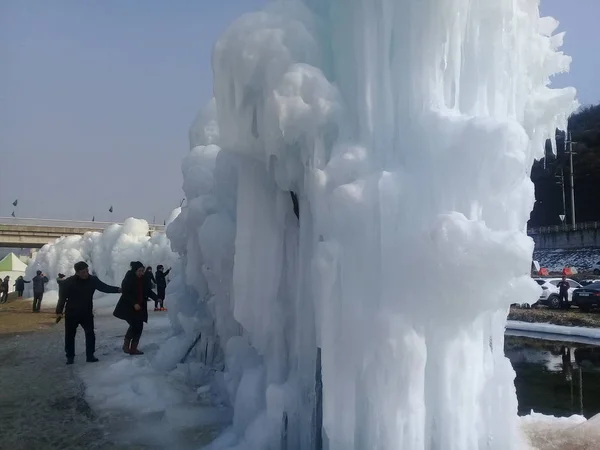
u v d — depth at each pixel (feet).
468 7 11.46
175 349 22.75
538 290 10.04
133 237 75.31
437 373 10.65
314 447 12.00
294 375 12.69
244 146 12.80
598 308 57.57
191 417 16.01
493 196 10.71
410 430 10.06
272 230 13.34
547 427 15.69
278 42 11.94
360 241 10.87
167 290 26.76
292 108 11.40
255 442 12.09
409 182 10.75
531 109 13.79
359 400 10.77
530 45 13.37
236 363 15.42
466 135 10.26
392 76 11.52
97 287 26.35
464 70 11.79
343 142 11.51
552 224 162.91
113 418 16.42
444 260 9.66
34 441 14.53
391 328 10.18
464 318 10.30
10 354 27.86
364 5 11.31
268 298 13.20
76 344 31.24
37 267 85.92
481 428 11.34
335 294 10.85
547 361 31.99
